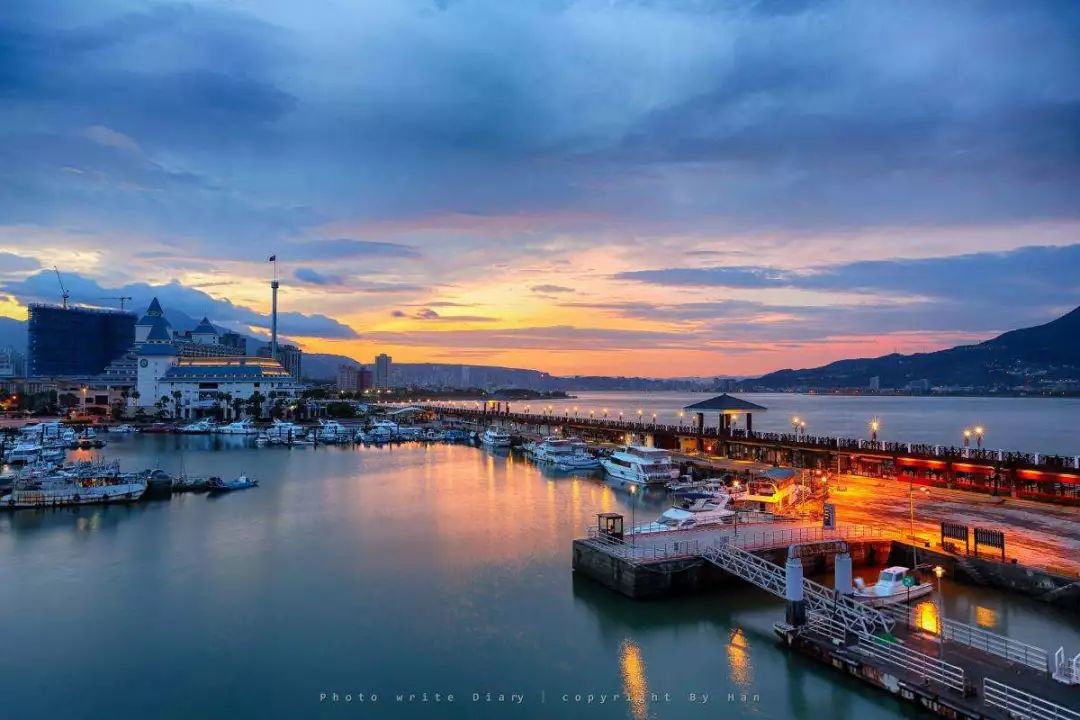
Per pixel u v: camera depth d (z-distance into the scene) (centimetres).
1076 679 4178
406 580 7100
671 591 6425
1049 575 5816
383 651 5453
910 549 6819
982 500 9144
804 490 9362
